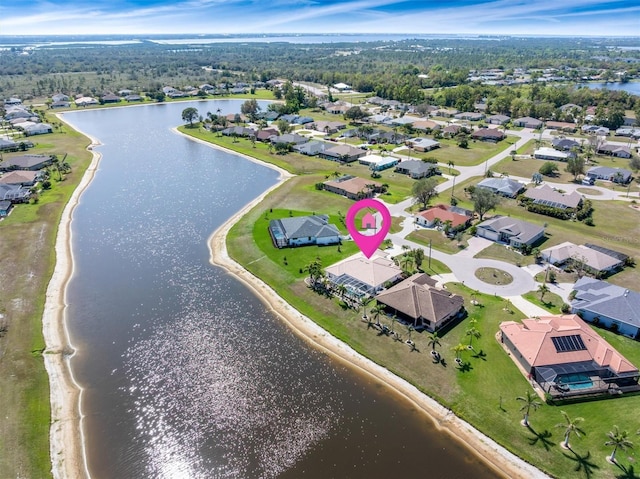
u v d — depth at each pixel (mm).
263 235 101812
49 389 58281
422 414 54000
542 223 108000
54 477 46438
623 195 127062
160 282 84688
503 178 132625
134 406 55719
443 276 83438
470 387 57250
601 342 61562
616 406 53688
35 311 74688
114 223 111875
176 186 139625
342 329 69750
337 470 46844
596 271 82062
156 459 48625
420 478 45969
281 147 175875
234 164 163625
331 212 113938
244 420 53438
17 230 103688
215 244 99688
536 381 57625
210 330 70438
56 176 144500
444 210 108125
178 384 59312
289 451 49250
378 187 129250
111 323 72375
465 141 182875
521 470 46719
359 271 81125
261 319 73188
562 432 50406
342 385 58875
